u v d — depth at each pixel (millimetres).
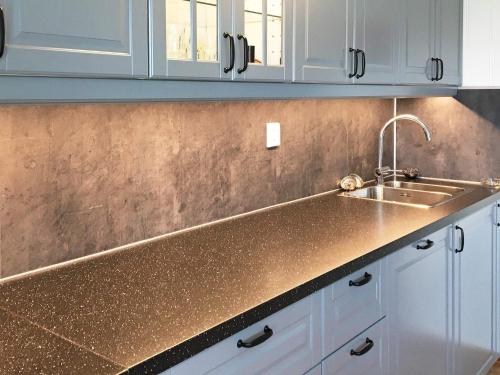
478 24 3277
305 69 2242
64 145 1924
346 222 2521
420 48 3006
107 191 2072
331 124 3146
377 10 2654
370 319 2135
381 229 2393
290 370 1754
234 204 2607
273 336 1676
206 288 1732
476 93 3398
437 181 3527
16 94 1399
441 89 3291
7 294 1705
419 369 2537
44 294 1702
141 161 2178
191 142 2367
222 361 1511
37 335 1426
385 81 2752
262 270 1889
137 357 1306
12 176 1799
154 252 2102
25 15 1376
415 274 2438
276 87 2158
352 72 2514
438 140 3555
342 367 1993
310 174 3039
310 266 1923
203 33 1825
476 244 3000
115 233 2117
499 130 3342
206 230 2400
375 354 2186
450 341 2811
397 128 3664
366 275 2084
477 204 2896
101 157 2039
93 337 1411
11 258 1823
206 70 1832
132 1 1609
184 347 1383
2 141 1764
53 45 1443
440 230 2619
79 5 1484
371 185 3383
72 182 1960
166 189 2287
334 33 2389
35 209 1868
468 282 2945
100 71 1541
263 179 2750
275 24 2100
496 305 3348
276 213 2701
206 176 2453
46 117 1865
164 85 1747
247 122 2623
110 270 1911
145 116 2172
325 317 1891
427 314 2568
